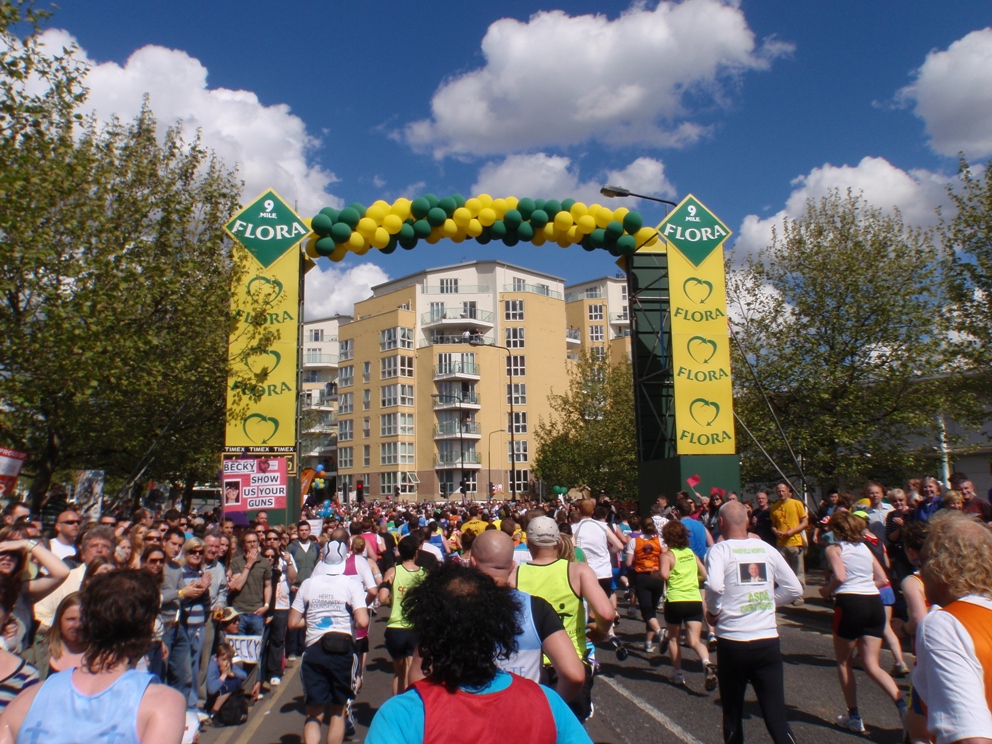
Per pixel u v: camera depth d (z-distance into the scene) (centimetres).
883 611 634
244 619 902
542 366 6950
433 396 6650
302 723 755
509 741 229
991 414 2019
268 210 1652
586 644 474
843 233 2208
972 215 1777
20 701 270
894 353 2091
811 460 2120
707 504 1554
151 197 1711
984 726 246
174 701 272
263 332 1598
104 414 1734
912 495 1159
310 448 7300
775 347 2212
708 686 791
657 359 1992
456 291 7444
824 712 693
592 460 3659
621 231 1873
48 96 1419
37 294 1411
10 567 406
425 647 242
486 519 1564
